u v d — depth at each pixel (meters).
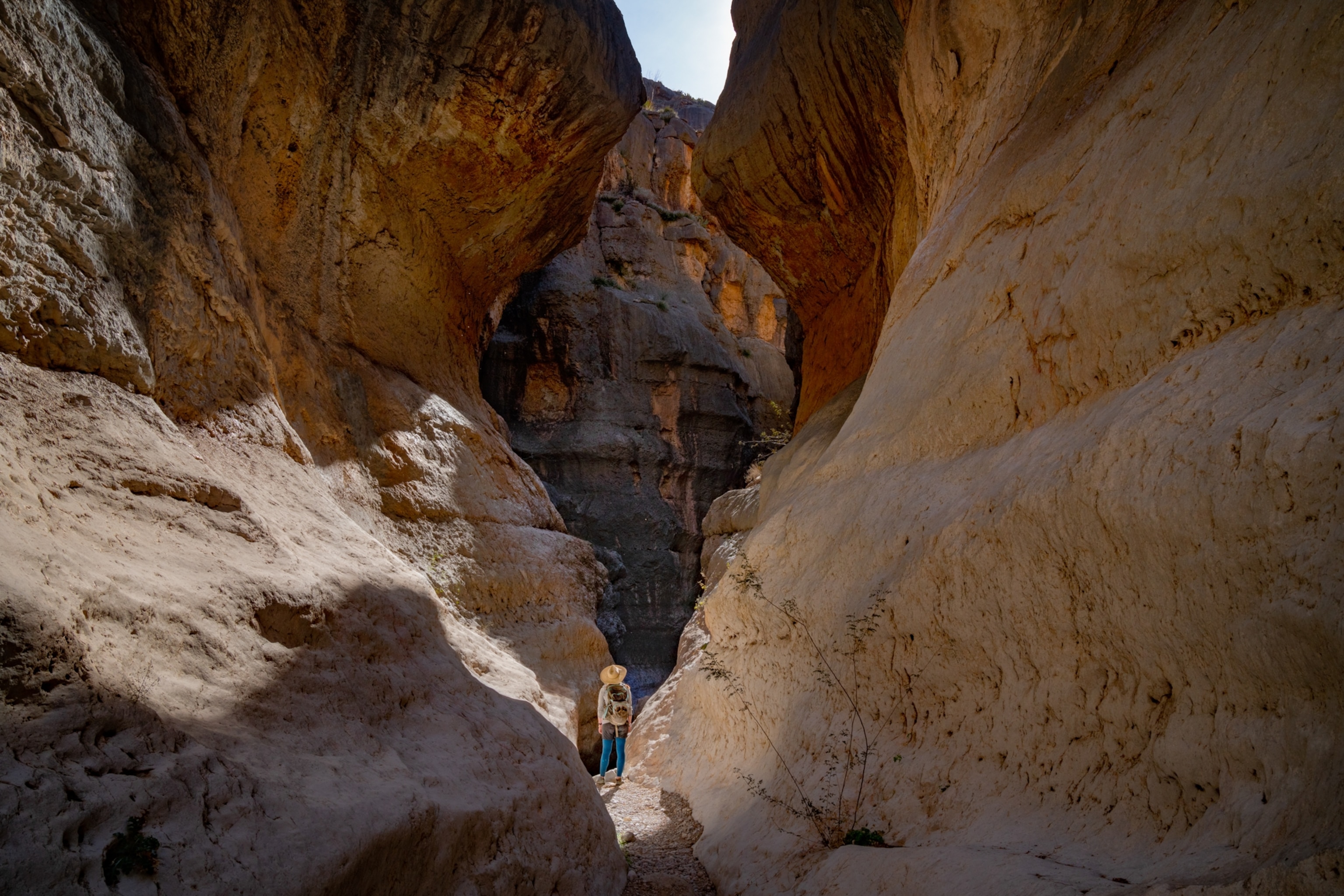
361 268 8.16
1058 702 3.18
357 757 3.17
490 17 7.76
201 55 5.49
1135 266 3.32
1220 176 2.98
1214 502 2.38
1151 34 4.21
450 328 10.54
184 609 2.88
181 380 4.46
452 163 8.82
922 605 4.07
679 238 28.94
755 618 6.29
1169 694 2.74
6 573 2.19
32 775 1.88
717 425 26.23
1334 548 2.00
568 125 9.48
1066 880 2.46
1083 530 3.00
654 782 7.80
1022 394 4.11
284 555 3.84
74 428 3.28
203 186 5.14
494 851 3.46
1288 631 2.13
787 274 13.33
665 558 23.77
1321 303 2.52
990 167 5.56
